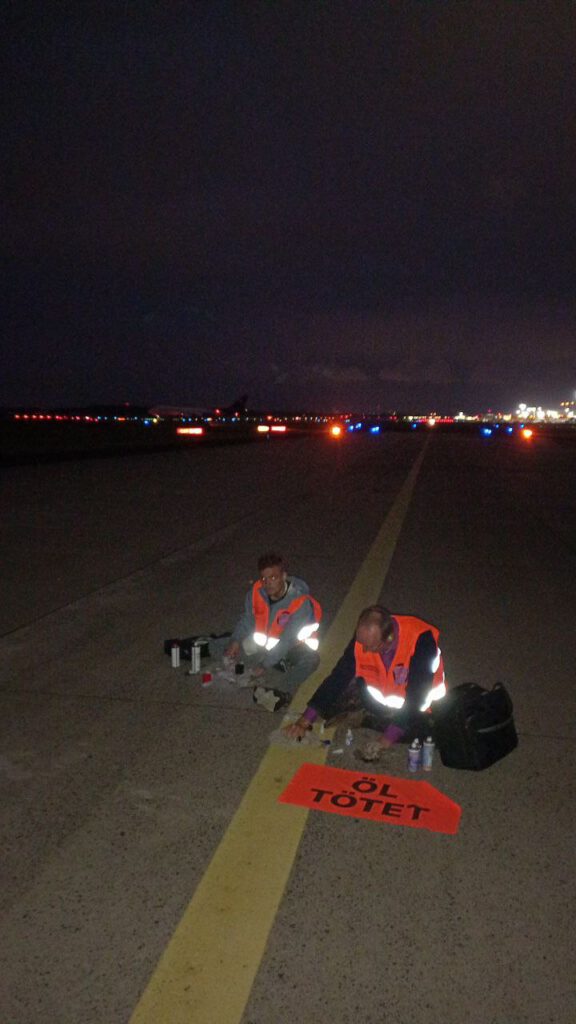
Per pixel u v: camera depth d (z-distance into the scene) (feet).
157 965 8.10
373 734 14.01
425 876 9.78
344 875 9.75
